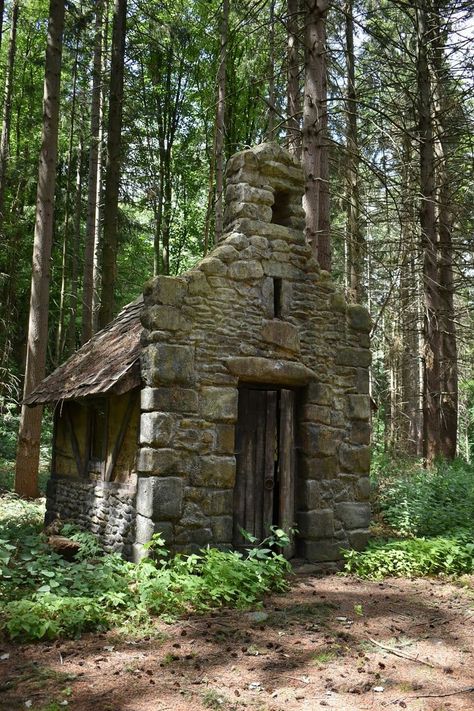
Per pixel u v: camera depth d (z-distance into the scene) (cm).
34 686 443
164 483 734
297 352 858
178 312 764
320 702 436
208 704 425
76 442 977
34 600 584
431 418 1413
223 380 789
